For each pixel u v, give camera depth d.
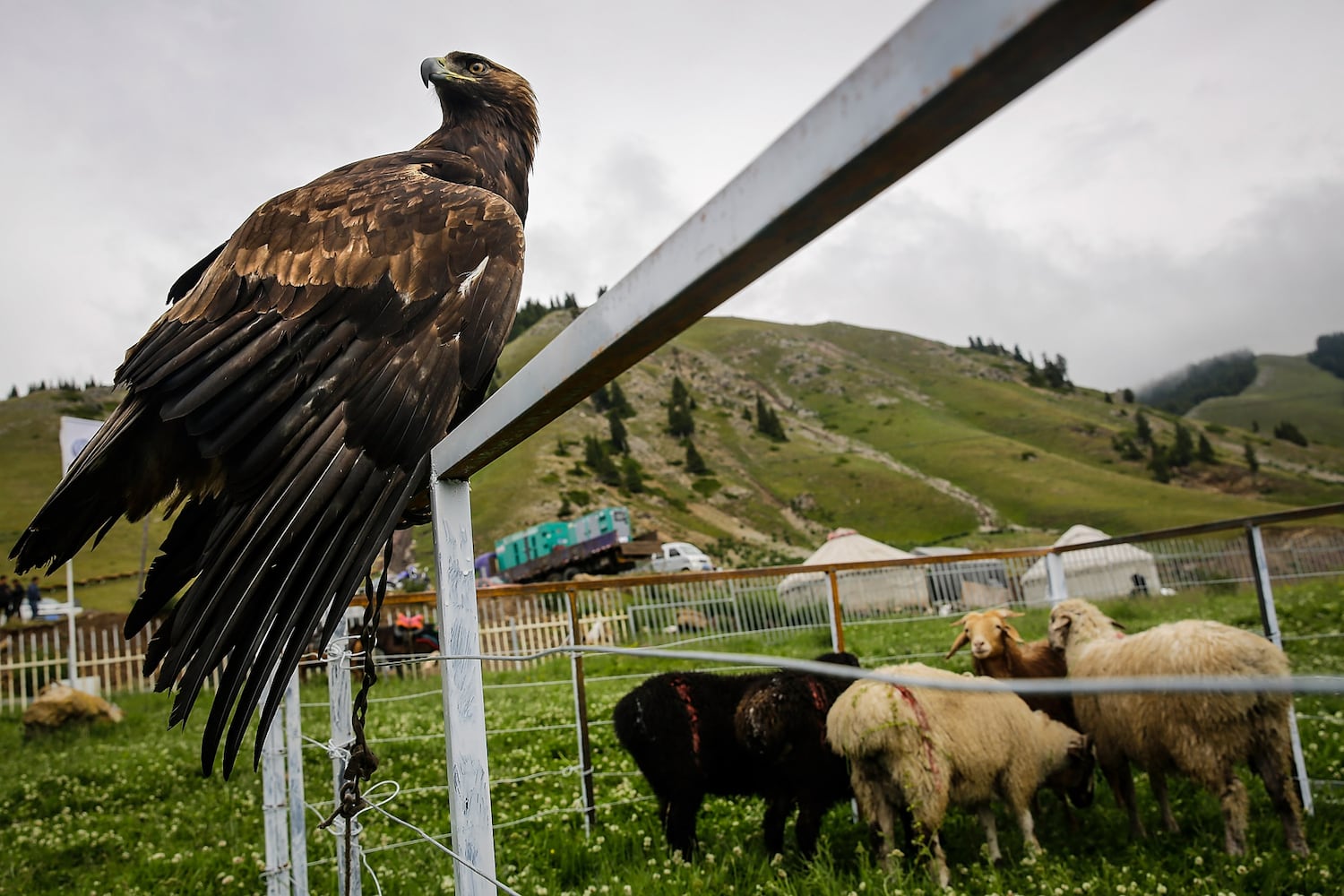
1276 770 4.21
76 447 11.99
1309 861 3.96
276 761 4.01
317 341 2.02
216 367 1.98
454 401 2.00
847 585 9.12
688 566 33.56
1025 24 0.48
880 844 4.55
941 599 8.89
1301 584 12.60
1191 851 4.22
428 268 2.16
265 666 1.52
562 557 33.84
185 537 2.09
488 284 2.17
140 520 2.26
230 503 1.78
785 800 5.04
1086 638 5.30
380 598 1.75
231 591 1.58
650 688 5.18
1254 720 4.18
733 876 4.59
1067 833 4.94
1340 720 5.50
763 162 0.72
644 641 7.56
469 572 1.61
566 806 6.01
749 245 0.74
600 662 12.64
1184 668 4.27
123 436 2.08
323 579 1.63
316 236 2.18
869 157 0.62
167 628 1.71
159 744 10.29
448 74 3.48
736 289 0.85
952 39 0.54
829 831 5.29
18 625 21.45
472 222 2.27
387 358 2.02
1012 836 4.91
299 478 1.74
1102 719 4.82
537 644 16.22
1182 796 5.24
